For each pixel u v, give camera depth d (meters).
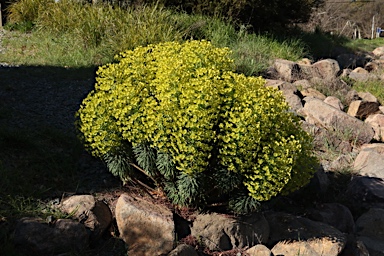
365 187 5.37
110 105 4.09
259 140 3.76
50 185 4.54
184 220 4.25
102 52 8.80
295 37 12.05
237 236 4.22
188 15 10.76
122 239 4.01
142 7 10.42
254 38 10.52
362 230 4.91
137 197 4.44
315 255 4.22
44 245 3.64
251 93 3.89
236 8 10.76
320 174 5.44
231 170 3.86
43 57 8.72
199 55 4.23
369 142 6.89
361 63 13.24
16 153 4.92
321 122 7.02
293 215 4.72
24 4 11.01
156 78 4.12
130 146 4.24
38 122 5.84
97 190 4.61
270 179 3.80
